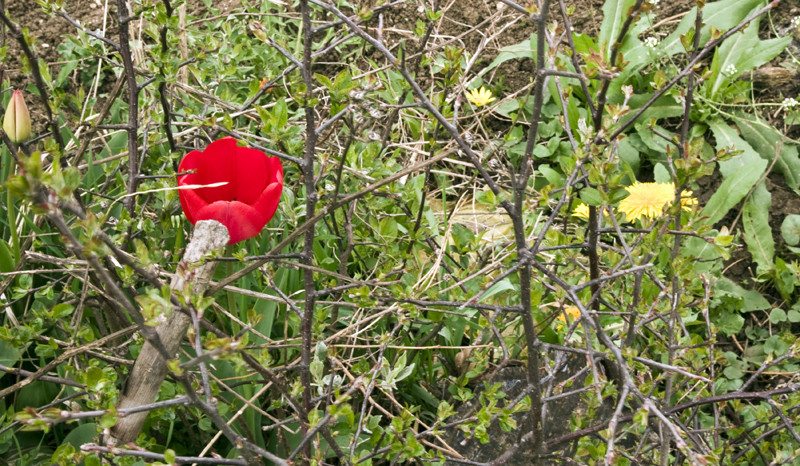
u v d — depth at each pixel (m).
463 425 1.66
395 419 1.47
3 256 2.02
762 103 3.14
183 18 2.71
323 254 2.23
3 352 1.93
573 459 1.70
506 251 2.24
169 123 2.10
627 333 1.78
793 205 3.00
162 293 1.05
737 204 2.98
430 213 2.44
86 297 1.88
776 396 1.89
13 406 1.94
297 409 1.57
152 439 1.56
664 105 3.12
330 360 1.85
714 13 3.21
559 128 3.18
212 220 1.48
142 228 1.93
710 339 1.76
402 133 3.17
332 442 1.52
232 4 3.50
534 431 1.63
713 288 2.60
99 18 3.40
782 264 2.69
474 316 2.10
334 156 2.03
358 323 1.97
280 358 2.13
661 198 2.13
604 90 1.68
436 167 3.23
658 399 1.82
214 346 1.01
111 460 1.47
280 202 2.30
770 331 2.67
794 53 3.25
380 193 2.16
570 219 2.71
